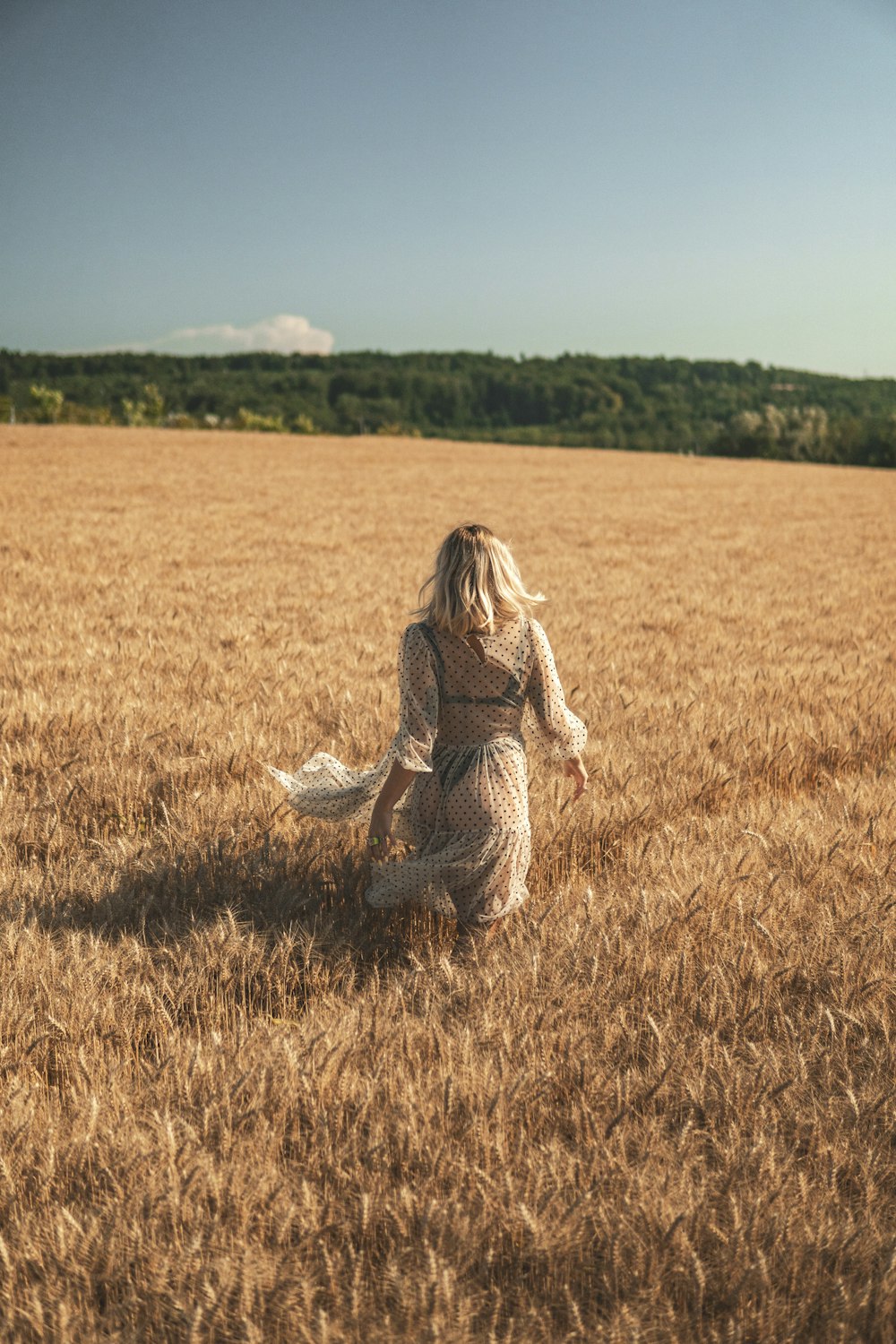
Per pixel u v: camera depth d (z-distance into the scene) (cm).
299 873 396
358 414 15525
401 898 342
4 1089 256
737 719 636
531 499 3033
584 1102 251
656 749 562
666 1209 215
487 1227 215
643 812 453
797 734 605
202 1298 193
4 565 1338
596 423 15800
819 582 1449
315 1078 256
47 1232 208
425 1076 261
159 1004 296
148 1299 197
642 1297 199
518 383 16675
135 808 471
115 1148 232
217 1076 258
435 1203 212
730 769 549
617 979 310
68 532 1769
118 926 353
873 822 443
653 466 5325
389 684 695
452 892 346
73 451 4525
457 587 323
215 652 811
